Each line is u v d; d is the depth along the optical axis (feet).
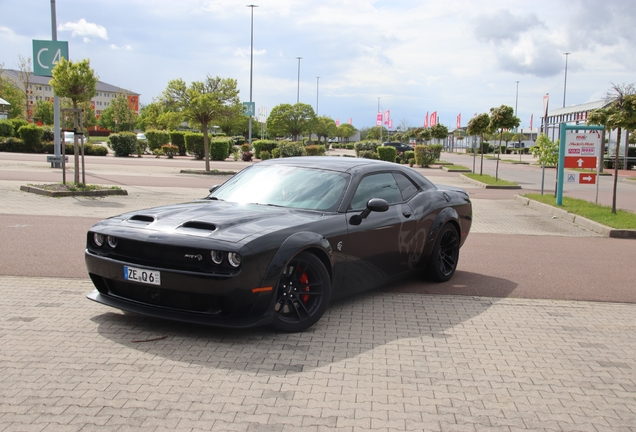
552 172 102.17
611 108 39.19
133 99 485.15
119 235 14.12
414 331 15.07
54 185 43.55
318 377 11.77
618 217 37.76
